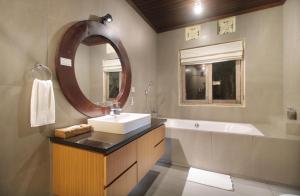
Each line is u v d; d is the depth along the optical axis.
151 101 3.41
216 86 3.29
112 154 1.23
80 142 1.29
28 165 1.31
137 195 1.92
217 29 3.17
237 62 3.10
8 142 1.19
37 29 1.36
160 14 3.06
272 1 2.72
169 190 2.02
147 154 1.79
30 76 1.31
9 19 1.19
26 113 1.29
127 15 2.57
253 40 2.93
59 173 1.39
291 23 2.46
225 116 3.19
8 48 1.19
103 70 2.10
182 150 2.63
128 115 2.16
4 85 1.17
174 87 3.61
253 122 2.98
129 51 2.63
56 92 1.52
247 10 2.93
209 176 2.32
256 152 2.21
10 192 1.21
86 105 1.80
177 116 3.60
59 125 1.54
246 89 3.01
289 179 2.06
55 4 1.50
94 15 1.93
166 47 3.65
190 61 3.43
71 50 1.62
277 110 2.82
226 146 2.37
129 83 2.56
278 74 2.80
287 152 2.07
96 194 1.21
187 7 2.84
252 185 2.12
